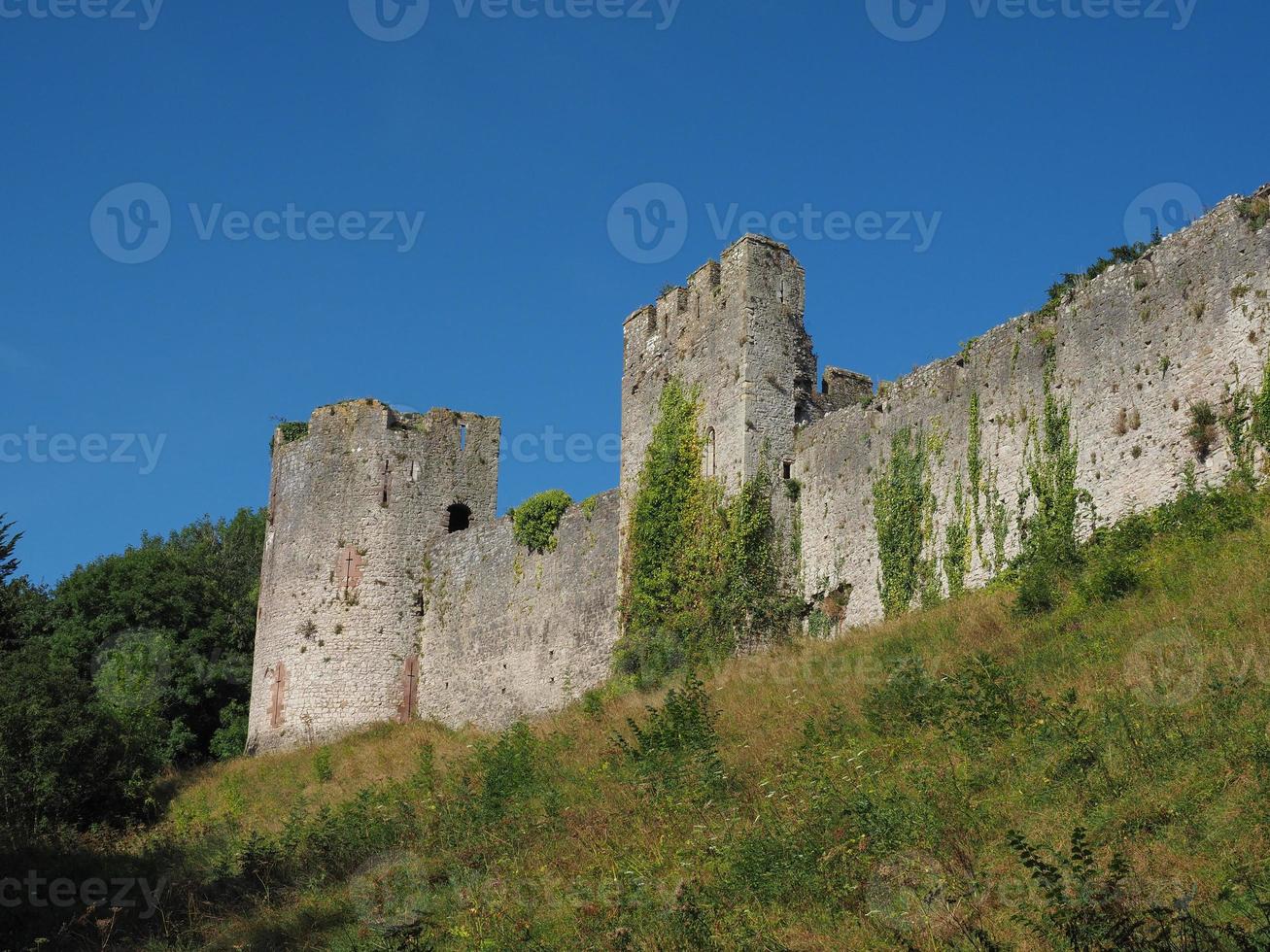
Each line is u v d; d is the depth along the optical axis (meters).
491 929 16.02
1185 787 14.52
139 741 34.56
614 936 14.36
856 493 32.06
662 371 36.84
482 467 47.22
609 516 37.97
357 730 43.97
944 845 14.84
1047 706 17.78
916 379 31.16
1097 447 26.41
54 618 53.44
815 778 17.62
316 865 21.86
